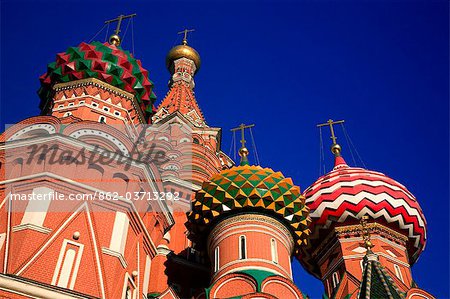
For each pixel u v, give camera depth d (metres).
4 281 19.48
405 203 37.22
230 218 30.00
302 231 30.98
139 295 24.81
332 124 48.25
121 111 32.75
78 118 29.41
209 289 26.69
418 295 32.56
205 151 42.25
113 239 23.73
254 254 28.22
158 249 30.58
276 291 26.67
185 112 47.69
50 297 19.97
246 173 31.11
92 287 21.84
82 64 33.12
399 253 36.22
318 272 38.75
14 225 22.41
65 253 22.17
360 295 22.05
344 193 37.06
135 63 35.25
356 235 36.28
